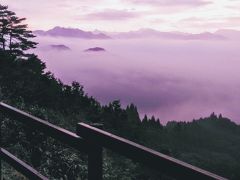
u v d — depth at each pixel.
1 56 51.16
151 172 37.25
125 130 80.75
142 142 85.50
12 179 9.25
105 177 21.86
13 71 47.53
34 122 3.43
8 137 17.06
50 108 46.19
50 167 16.31
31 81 48.47
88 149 2.66
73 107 58.38
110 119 78.44
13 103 28.06
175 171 1.91
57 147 17.58
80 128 2.73
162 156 2.00
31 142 17.41
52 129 3.12
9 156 4.03
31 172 3.54
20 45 72.56
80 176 16.20
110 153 36.88
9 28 72.88
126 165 35.75
